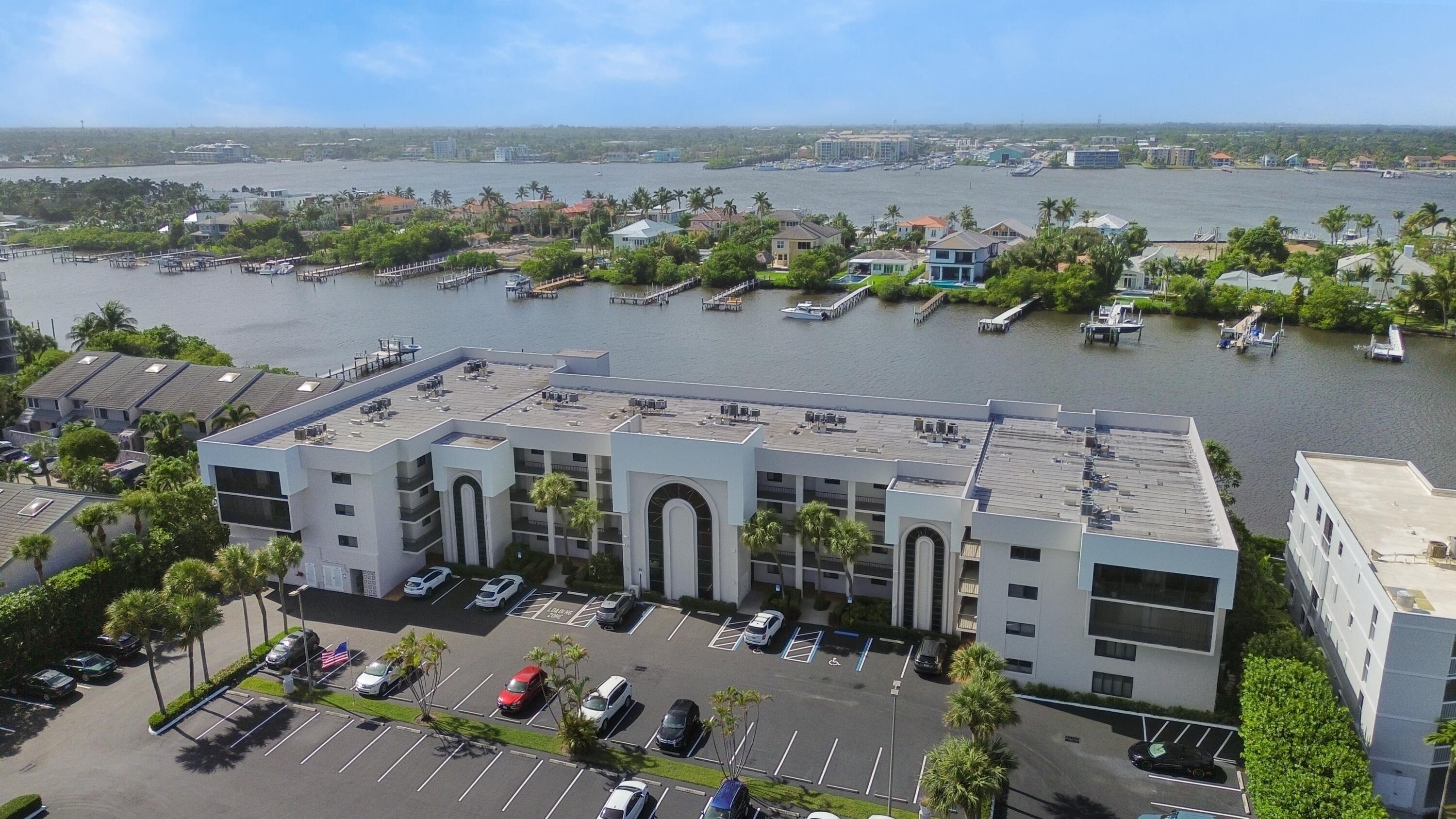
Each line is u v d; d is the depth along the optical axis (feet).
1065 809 169.48
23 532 237.04
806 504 243.19
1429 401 460.14
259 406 374.43
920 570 225.15
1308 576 228.02
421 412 290.56
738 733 192.03
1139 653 198.70
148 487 288.30
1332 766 156.76
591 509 244.42
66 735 193.06
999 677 167.43
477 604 243.19
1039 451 251.80
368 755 185.88
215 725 195.93
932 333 640.17
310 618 239.91
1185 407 452.35
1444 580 176.45
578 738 184.24
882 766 181.68
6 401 399.24
